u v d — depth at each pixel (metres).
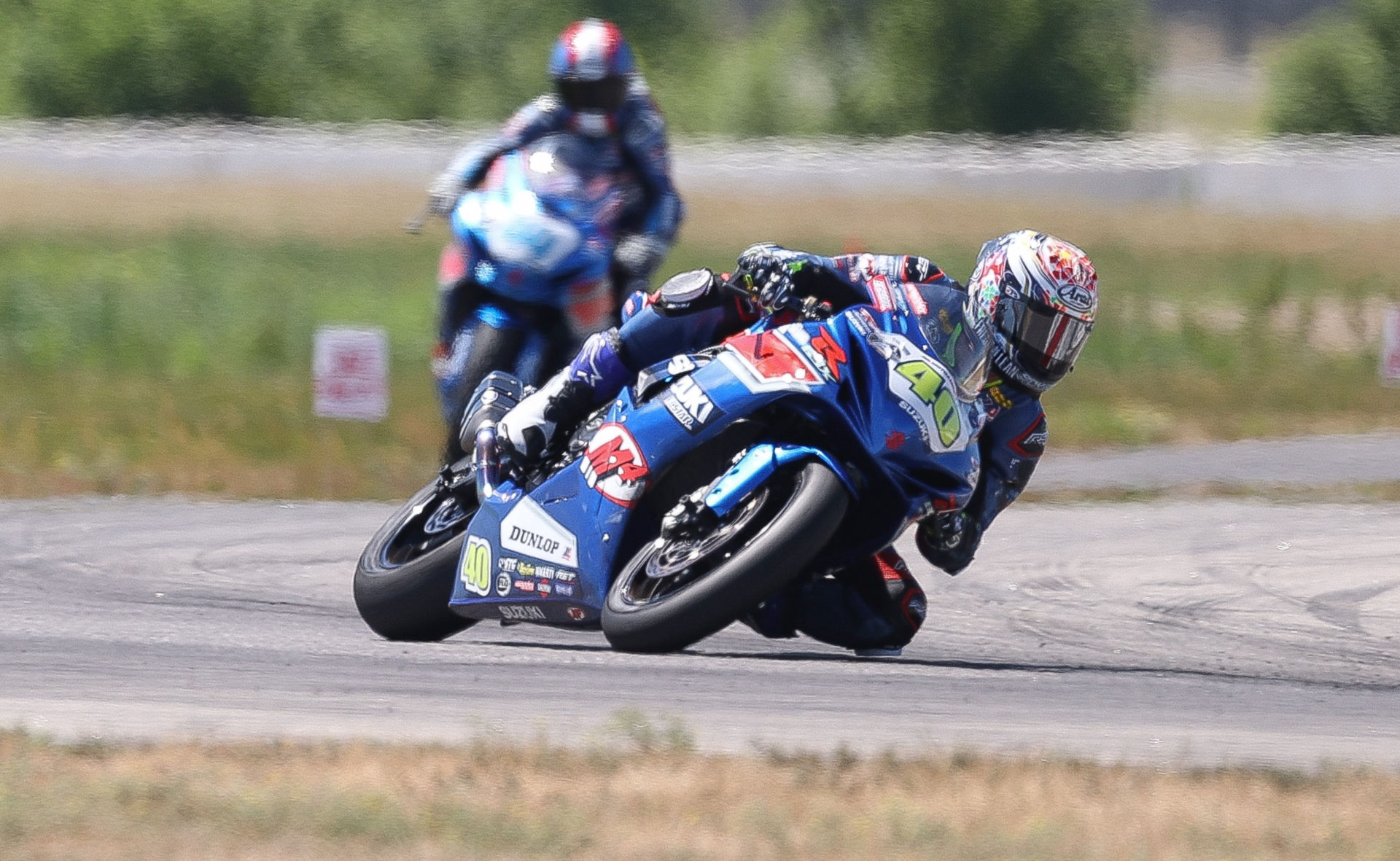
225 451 39.94
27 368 52.41
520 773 12.87
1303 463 42.06
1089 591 26.14
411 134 131.88
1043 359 19.30
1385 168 102.19
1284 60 175.50
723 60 188.50
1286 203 103.12
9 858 10.44
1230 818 12.09
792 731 15.32
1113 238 92.25
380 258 81.56
